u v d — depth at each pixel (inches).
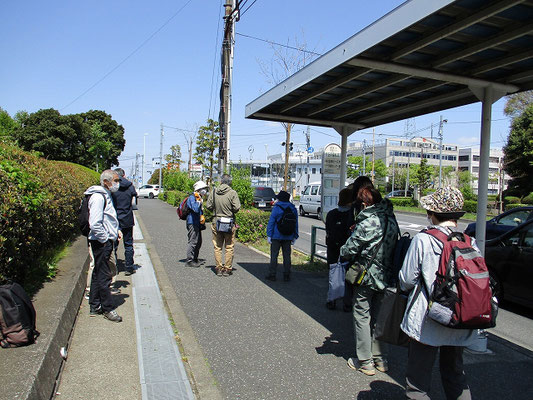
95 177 719.1
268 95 264.4
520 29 155.8
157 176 3024.1
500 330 224.7
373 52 185.2
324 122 323.0
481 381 150.7
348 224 214.4
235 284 269.3
